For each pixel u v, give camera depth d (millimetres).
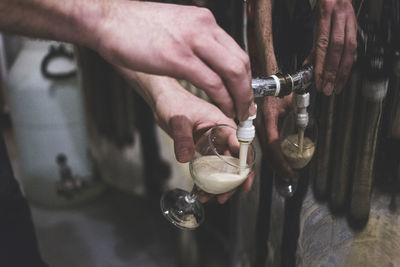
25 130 1464
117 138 1559
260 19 563
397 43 468
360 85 501
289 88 484
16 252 733
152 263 1357
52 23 414
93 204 1688
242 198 802
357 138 534
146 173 1591
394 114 495
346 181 564
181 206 763
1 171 702
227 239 1335
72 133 1491
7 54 1406
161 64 410
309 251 638
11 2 394
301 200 618
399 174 521
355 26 468
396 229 553
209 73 409
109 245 1455
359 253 604
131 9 419
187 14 412
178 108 686
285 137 576
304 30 503
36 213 1632
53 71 1372
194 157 624
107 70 1395
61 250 1437
